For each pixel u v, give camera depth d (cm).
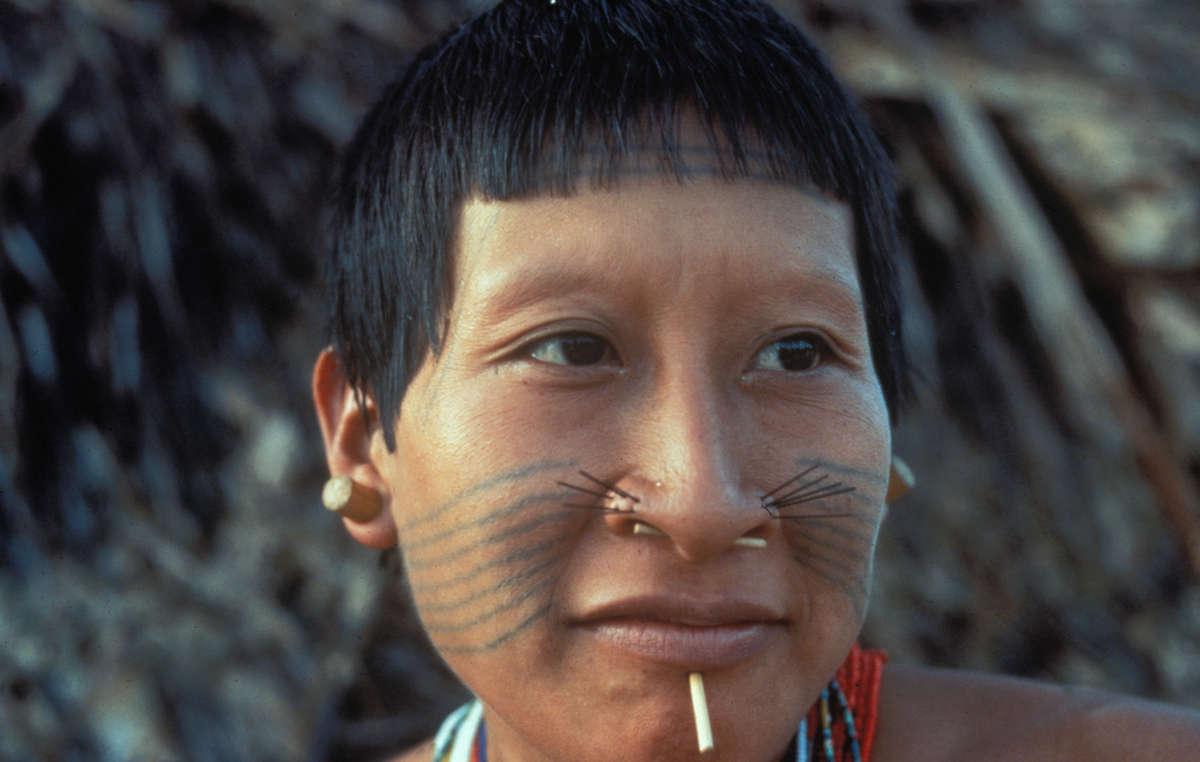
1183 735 149
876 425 142
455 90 150
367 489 163
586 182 134
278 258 355
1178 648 357
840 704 159
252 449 328
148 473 320
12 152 330
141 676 287
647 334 132
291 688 295
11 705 277
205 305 344
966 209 409
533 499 131
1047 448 379
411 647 319
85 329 329
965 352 393
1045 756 153
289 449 329
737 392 133
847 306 141
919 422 377
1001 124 425
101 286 332
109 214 337
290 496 323
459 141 144
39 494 310
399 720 308
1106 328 419
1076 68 439
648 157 135
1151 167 415
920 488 368
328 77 375
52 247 331
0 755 269
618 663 129
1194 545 371
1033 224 400
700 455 126
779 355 137
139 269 336
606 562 129
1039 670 351
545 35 150
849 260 145
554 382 134
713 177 135
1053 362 392
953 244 400
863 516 138
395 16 387
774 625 133
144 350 332
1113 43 454
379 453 162
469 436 135
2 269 323
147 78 355
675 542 125
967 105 418
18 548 301
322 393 178
